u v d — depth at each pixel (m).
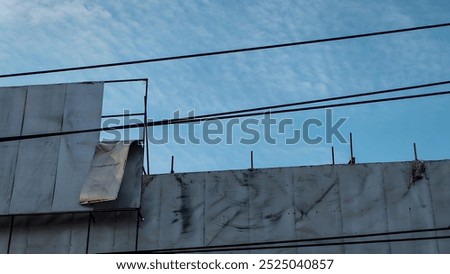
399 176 23.16
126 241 22.86
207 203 23.25
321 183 23.22
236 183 23.42
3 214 22.81
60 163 23.36
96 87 24.38
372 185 23.08
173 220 23.11
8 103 24.27
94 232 22.98
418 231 22.05
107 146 23.53
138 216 22.91
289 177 23.38
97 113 24.03
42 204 22.88
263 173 23.48
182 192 23.44
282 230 22.77
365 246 22.36
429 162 23.28
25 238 22.94
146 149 23.89
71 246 22.83
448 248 22.20
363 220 22.70
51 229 23.05
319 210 22.91
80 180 23.11
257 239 22.72
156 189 23.52
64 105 24.19
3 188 23.09
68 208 22.80
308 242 22.52
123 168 23.06
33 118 24.05
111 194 22.61
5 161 23.45
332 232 22.64
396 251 22.25
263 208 23.06
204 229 22.95
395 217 22.67
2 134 23.86
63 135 23.70
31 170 23.30
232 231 22.86
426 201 22.81
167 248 22.78
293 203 23.05
